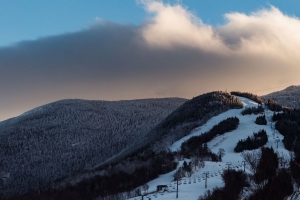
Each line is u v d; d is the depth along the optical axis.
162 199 78.25
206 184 88.62
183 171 106.38
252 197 65.31
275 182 64.25
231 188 71.56
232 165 112.56
